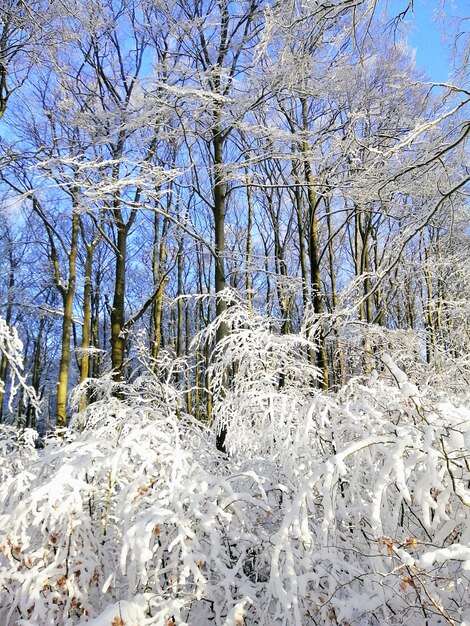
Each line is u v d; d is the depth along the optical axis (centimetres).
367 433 256
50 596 257
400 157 562
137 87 874
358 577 230
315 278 858
